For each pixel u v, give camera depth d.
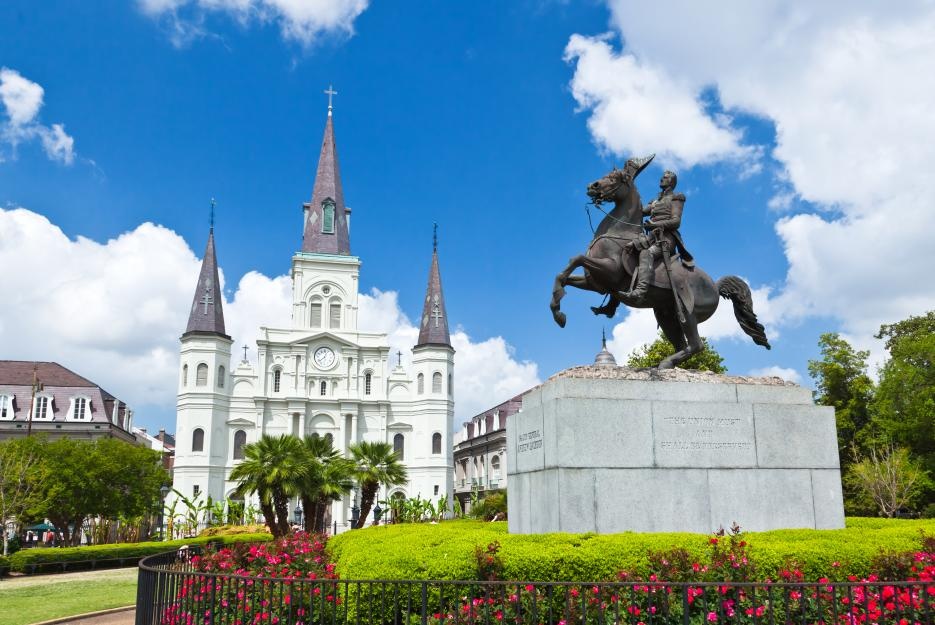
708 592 5.71
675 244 9.16
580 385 7.93
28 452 35.62
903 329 37.16
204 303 62.25
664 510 7.78
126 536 47.09
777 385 8.68
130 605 13.56
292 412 63.00
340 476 28.25
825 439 8.52
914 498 31.94
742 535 7.07
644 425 7.93
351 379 65.12
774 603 5.65
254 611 5.89
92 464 38.66
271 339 64.50
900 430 31.89
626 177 9.00
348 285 67.69
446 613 5.64
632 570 5.90
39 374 62.31
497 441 66.69
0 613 12.78
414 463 64.50
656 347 29.42
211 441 59.69
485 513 34.31
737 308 9.76
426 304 68.38
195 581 6.35
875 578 6.08
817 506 8.31
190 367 60.56
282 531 26.12
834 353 36.97
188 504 51.06
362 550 6.84
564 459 7.64
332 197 69.75
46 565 23.88
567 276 8.98
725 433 8.16
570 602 5.68
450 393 66.56
